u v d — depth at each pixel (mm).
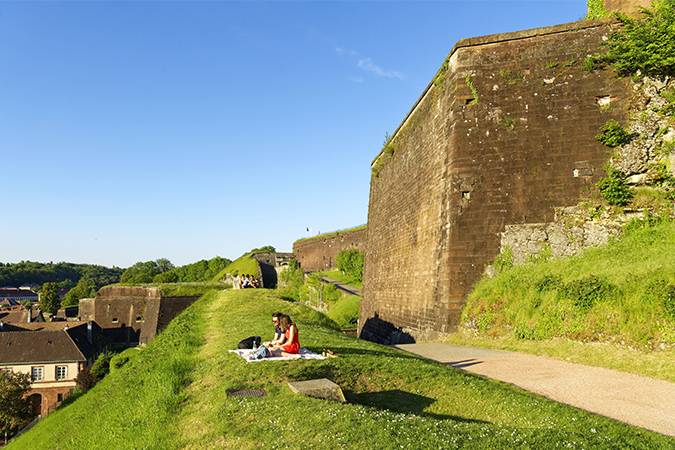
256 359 9328
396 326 26688
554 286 15164
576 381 10047
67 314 118125
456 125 20328
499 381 10133
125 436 6656
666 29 17750
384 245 32438
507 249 18625
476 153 19891
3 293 178250
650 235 16719
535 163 19188
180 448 5566
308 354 10148
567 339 13547
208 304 24578
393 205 31141
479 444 5238
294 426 5684
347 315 45594
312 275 67250
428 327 21031
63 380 53406
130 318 69250
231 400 6883
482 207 19375
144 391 8531
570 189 18625
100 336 65312
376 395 8266
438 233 21125
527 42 20250
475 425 6117
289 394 7105
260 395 7180
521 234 18625
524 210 18906
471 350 15281
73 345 55844
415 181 26203
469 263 19078
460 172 19891
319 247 94375
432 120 23781
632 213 17812
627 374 10555
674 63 17516
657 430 6688
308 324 18578
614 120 18656
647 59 17969
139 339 68750
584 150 18781
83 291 148375
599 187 18266
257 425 5824
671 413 7582
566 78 19484
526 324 15234
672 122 17750
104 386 12211
